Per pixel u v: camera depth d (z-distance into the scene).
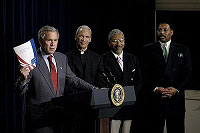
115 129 7.88
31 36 8.38
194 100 10.66
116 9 10.91
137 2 10.83
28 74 5.04
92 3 10.96
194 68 11.09
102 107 5.08
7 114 7.36
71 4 10.42
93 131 7.25
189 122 10.63
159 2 11.05
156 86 8.39
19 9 7.82
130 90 5.54
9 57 7.46
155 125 8.51
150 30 10.79
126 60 8.03
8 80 7.44
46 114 5.54
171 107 8.27
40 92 5.62
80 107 5.11
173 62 8.34
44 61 5.78
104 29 10.96
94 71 7.51
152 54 8.50
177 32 11.20
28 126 5.65
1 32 7.20
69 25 10.28
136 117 9.49
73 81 6.07
